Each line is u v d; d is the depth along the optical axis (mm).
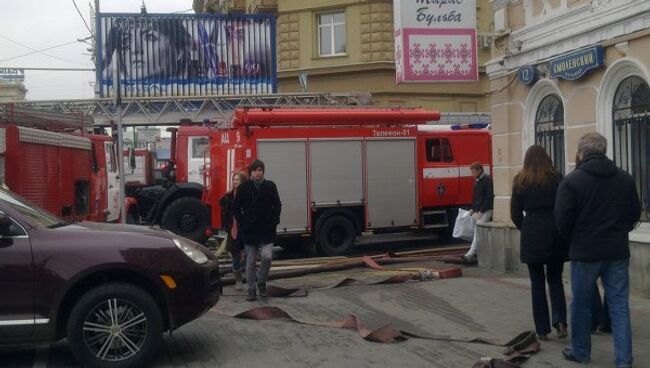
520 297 9766
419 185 15586
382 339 7574
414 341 7574
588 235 6297
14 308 6352
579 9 10320
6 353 7488
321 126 14758
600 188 6258
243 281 11562
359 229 15125
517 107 12164
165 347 7500
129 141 29938
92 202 14961
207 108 21922
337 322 8469
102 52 25422
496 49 12703
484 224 12320
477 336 7723
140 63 25625
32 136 11492
